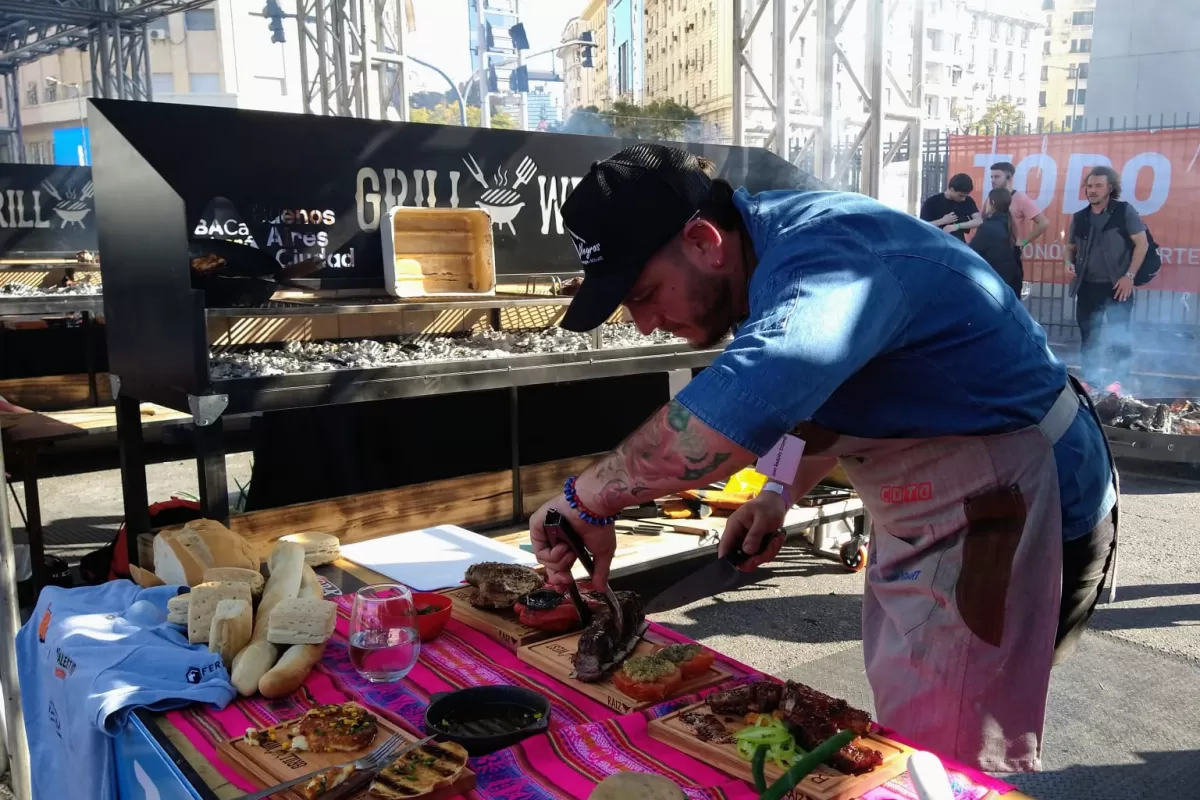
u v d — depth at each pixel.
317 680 1.66
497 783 1.28
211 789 1.30
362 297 4.02
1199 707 3.31
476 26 18.11
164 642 1.76
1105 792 2.80
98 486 6.78
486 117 17.11
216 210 3.71
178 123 3.57
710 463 1.16
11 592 2.45
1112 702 3.34
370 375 3.28
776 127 7.51
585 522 1.38
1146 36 11.16
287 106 37.19
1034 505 1.50
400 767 1.27
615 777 1.17
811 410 1.15
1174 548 5.05
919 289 1.34
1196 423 6.90
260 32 35.81
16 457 3.87
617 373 3.99
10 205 8.34
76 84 33.88
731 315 1.45
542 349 3.96
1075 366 9.27
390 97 11.41
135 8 14.22
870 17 6.99
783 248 1.28
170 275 2.91
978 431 1.48
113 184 3.17
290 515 3.52
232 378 2.98
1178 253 9.38
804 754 1.29
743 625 4.10
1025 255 10.66
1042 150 10.34
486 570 2.07
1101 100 11.62
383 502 3.80
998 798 1.21
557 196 4.77
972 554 1.52
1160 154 9.44
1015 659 1.51
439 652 1.80
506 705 1.51
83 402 7.19
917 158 8.25
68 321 7.14
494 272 4.28
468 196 4.44
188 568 2.11
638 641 1.77
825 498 4.42
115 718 1.55
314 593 1.96
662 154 1.40
